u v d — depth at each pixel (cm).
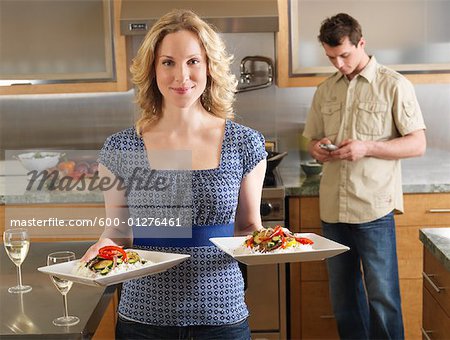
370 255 364
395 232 383
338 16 361
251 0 425
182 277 220
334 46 358
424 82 432
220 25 421
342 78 377
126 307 226
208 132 226
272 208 388
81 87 433
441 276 280
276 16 421
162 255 217
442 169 439
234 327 222
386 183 363
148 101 228
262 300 396
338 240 375
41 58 463
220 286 222
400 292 406
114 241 230
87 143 470
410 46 462
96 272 205
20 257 231
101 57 463
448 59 462
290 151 466
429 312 302
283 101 462
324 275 405
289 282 407
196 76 216
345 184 366
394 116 365
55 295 225
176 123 225
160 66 216
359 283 385
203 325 220
